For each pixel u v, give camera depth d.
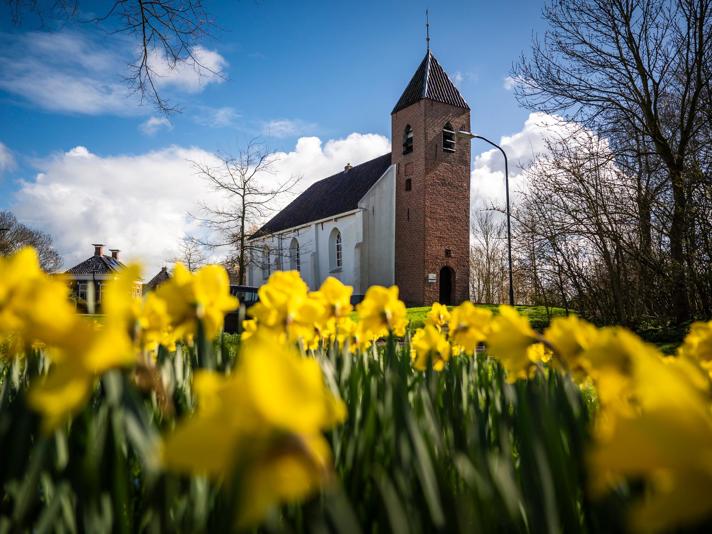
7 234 43.94
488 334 1.69
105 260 38.03
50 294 0.54
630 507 0.75
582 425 1.07
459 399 1.50
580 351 1.08
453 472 1.24
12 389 1.39
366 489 1.08
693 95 14.45
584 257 13.20
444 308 2.59
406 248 30.62
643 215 12.29
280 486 0.35
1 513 1.02
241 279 23.17
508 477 0.91
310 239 36.97
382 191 32.12
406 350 2.06
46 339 0.52
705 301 12.05
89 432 0.83
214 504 0.97
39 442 0.81
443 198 30.25
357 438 1.16
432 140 30.39
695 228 11.83
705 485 0.33
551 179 12.73
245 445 0.36
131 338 0.84
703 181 11.34
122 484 0.80
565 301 13.21
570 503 0.85
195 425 0.36
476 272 45.56
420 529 0.89
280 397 0.32
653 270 12.64
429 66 31.89
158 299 0.95
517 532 0.94
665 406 0.34
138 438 0.71
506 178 19.19
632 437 0.34
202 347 0.93
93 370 0.51
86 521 0.79
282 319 1.31
